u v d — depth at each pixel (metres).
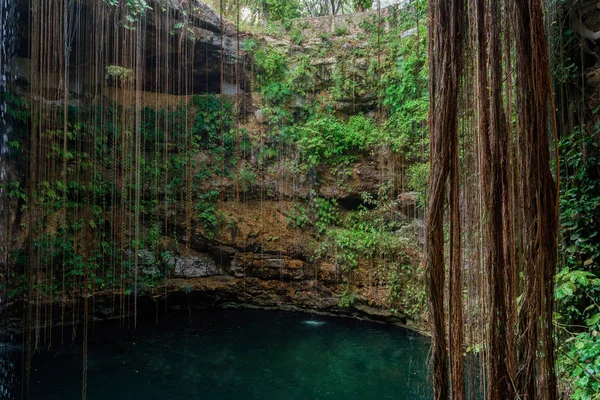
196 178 9.15
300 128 9.20
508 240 1.46
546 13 4.54
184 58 8.59
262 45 9.38
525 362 1.41
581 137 4.44
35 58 4.48
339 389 5.22
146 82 8.60
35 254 6.70
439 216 1.51
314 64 9.27
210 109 9.25
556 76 4.58
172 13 8.00
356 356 6.36
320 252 8.73
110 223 8.04
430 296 1.52
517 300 1.52
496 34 1.43
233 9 9.24
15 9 6.14
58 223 7.20
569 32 4.54
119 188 8.20
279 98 9.35
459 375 1.50
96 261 7.79
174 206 8.89
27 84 6.71
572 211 4.27
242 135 9.37
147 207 8.59
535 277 1.37
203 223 9.08
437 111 1.51
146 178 8.57
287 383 5.43
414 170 7.28
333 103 9.11
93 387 5.21
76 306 7.47
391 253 7.83
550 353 1.37
